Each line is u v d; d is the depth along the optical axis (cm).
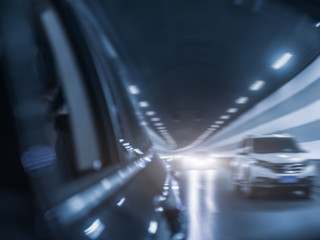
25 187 138
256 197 1199
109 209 248
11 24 155
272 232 668
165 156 823
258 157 1216
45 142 163
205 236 630
